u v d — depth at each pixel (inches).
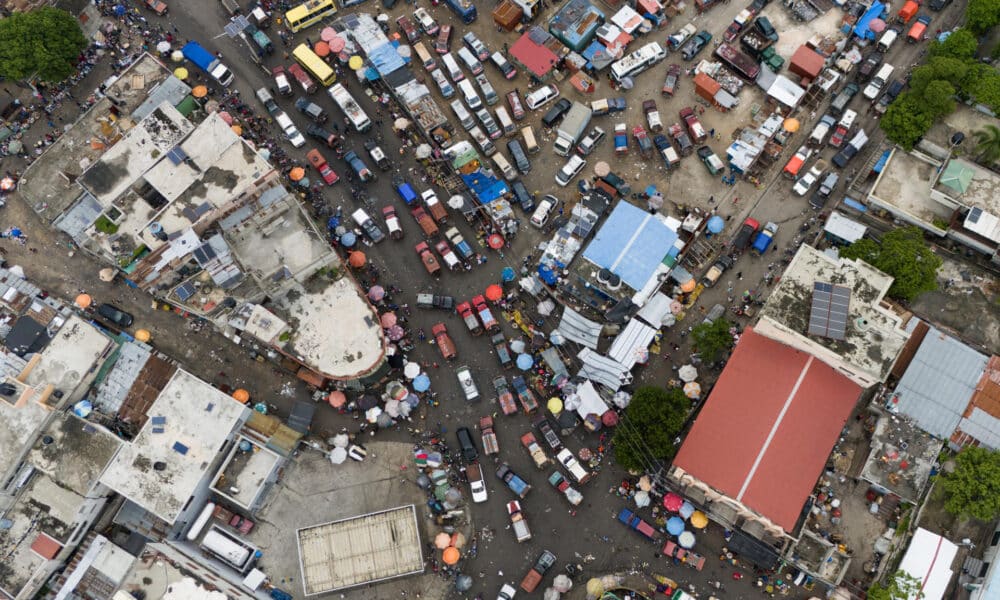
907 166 4042.8
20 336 3887.8
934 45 4175.7
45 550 3523.6
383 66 4419.3
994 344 3821.4
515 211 4256.9
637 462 3587.6
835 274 3558.1
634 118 4399.6
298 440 3833.7
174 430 3641.7
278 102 4498.0
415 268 4180.6
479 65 4463.6
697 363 3922.2
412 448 3870.6
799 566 3535.9
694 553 3636.8
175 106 4357.8
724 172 4259.4
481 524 3750.0
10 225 4254.4
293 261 3801.7
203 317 3914.9
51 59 4227.4
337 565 3604.8
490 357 4018.2
